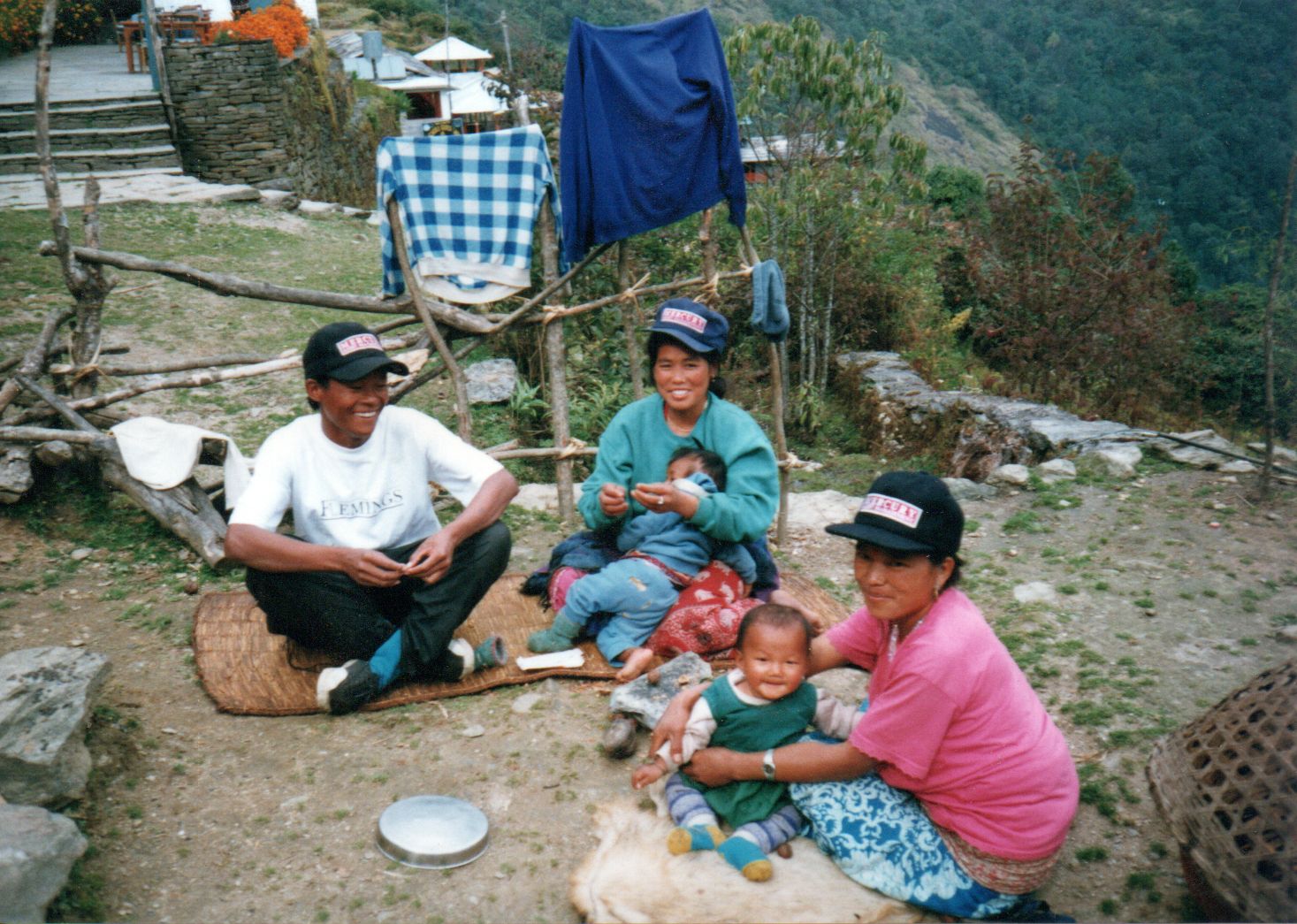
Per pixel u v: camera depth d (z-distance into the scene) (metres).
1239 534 4.75
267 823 2.86
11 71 16.30
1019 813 2.38
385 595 3.50
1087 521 5.01
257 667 3.57
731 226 8.52
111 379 6.36
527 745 3.22
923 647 2.38
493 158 4.51
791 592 4.25
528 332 7.17
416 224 4.56
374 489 3.42
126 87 14.42
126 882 2.60
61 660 2.97
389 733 3.28
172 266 4.75
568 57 4.34
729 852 2.59
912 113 98.88
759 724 2.73
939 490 2.38
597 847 2.73
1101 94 79.56
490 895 2.62
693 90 4.48
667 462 3.79
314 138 15.10
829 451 7.93
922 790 2.50
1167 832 2.87
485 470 3.47
